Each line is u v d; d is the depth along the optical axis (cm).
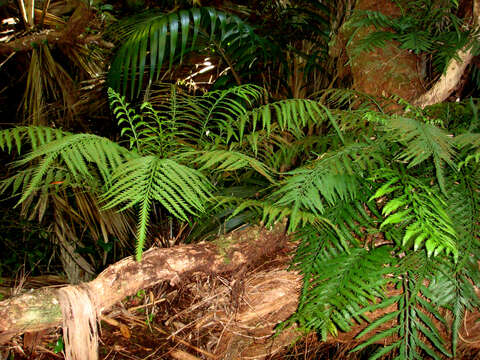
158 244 199
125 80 213
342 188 143
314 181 139
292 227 128
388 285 161
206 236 189
